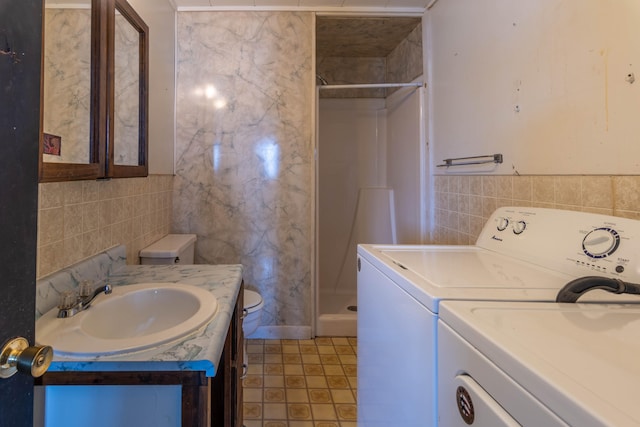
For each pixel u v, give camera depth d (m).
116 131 1.21
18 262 0.42
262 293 2.26
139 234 1.60
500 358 0.46
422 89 2.24
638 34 0.88
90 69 1.01
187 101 2.18
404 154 2.58
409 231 2.47
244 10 2.19
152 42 1.78
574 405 0.34
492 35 1.49
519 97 1.32
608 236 0.82
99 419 0.63
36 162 0.46
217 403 0.92
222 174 2.21
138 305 1.02
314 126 2.25
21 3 0.42
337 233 3.08
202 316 0.81
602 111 0.98
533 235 1.04
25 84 0.43
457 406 0.57
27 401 0.44
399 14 2.23
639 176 0.89
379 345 1.01
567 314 0.60
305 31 2.22
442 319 0.64
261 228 2.24
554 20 1.14
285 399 1.66
